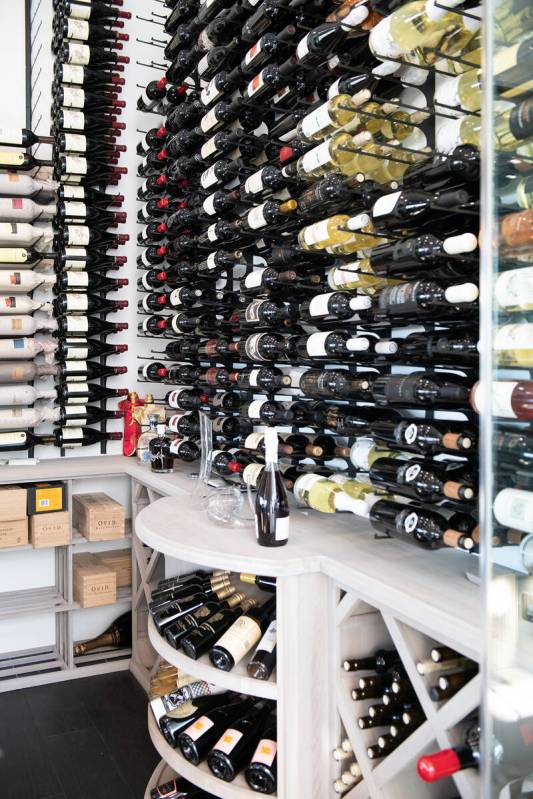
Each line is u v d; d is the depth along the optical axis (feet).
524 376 2.60
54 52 8.87
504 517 2.56
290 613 4.36
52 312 8.89
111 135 8.96
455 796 4.04
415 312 4.05
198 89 7.93
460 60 3.93
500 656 2.55
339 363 5.65
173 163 7.93
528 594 2.62
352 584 4.09
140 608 8.45
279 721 4.40
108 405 9.50
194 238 7.55
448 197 3.65
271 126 6.69
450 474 4.03
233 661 4.63
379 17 4.63
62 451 9.23
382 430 4.52
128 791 6.11
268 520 4.60
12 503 7.86
